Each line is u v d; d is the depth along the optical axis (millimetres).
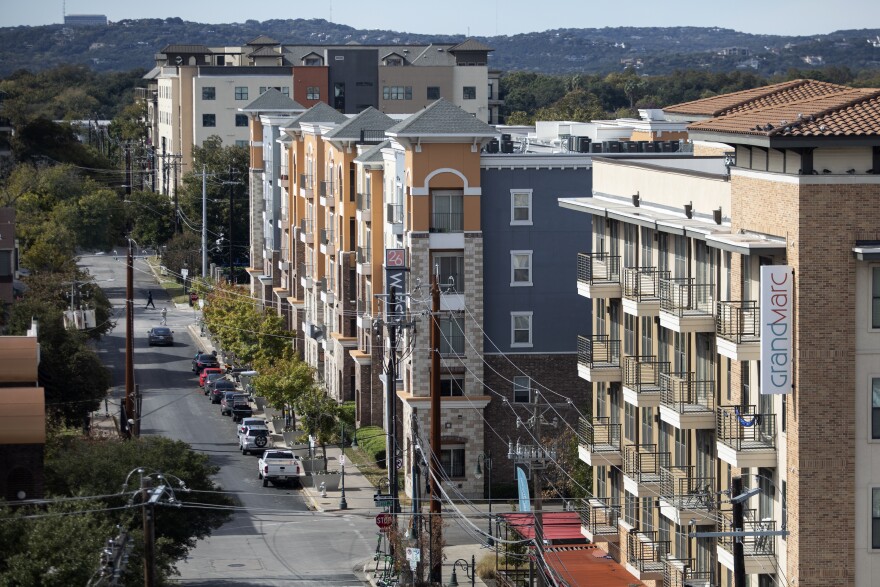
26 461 64812
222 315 141750
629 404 70812
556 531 78250
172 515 68812
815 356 52531
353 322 121875
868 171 52375
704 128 57875
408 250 96250
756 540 55875
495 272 95438
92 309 134750
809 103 56500
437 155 94375
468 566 77000
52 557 51938
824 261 52281
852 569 53094
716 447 59906
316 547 82812
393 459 74250
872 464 53062
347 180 122125
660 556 66688
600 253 74500
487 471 94438
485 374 95125
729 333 56156
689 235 60000
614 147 104188
